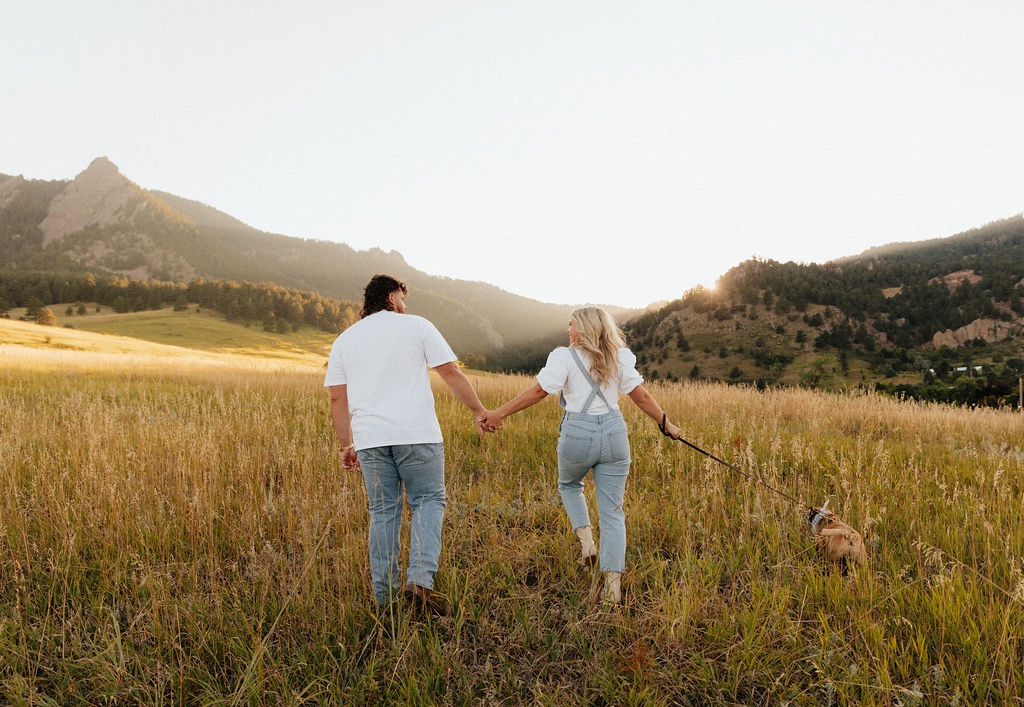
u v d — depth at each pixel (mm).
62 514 3469
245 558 3332
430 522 2795
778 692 2229
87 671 2348
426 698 2166
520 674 2432
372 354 2842
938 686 2141
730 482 4574
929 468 5078
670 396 10789
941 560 2852
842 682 2127
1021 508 3533
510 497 4363
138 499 3691
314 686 2256
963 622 2447
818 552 3330
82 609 2781
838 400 10484
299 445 5711
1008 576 2729
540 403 10102
